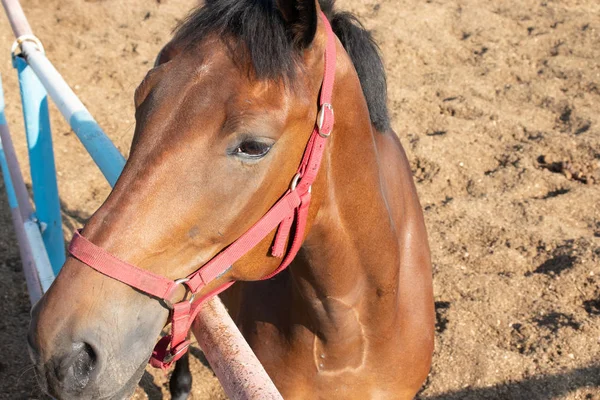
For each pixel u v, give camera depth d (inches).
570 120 187.8
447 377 115.9
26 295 136.2
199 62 54.2
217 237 55.7
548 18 251.4
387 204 71.3
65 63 219.9
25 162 177.2
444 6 263.7
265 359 79.6
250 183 54.6
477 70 218.1
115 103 201.3
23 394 113.1
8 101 203.2
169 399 115.1
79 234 53.1
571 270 133.9
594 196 156.9
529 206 154.6
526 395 112.3
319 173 60.2
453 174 169.3
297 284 70.9
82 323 50.9
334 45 59.3
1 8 253.6
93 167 175.5
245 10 55.2
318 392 78.9
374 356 77.4
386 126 69.6
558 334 120.6
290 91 54.5
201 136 52.3
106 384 51.7
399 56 225.6
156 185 52.3
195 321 57.0
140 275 52.8
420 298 82.6
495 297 130.3
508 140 181.9
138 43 233.8
